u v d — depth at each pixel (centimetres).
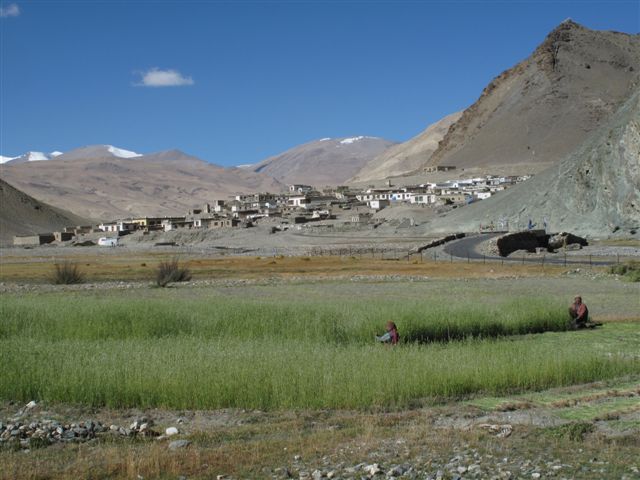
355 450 1455
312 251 11675
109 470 1370
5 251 15788
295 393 1858
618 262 7525
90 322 3092
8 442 1567
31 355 2320
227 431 1630
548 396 1884
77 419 1778
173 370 2003
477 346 2661
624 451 1402
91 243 19900
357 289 5388
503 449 1423
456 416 1694
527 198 14362
